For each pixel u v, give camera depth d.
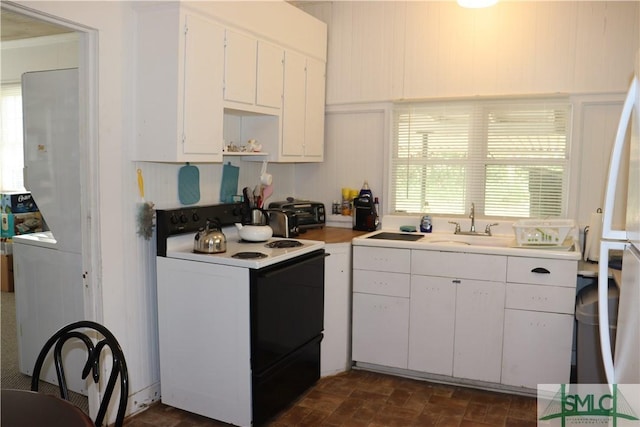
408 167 3.96
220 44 2.88
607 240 1.75
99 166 2.61
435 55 3.77
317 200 4.29
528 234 3.14
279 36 3.38
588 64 3.38
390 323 3.38
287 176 4.27
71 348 3.04
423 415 2.90
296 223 3.64
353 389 3.24
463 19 3.67
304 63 3.71
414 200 3.97
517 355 3.09
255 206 3.61
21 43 4.91
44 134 2.97
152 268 2.96
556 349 3.00
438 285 3.23
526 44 3.52
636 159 1.50
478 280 3.13
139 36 2.71
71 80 2.83
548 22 3.46
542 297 3.00
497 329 3.12
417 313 3.30
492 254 3.08
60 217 2.97
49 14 2.30
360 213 3.96
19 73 5.05
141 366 2.93
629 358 1.48
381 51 3.93
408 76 3.87
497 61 3.60
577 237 3.47
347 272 3.47
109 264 2.70
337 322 3.44
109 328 2.72
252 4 3.11
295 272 2.94
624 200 3.20
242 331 2.65
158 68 2.67
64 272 3.01
